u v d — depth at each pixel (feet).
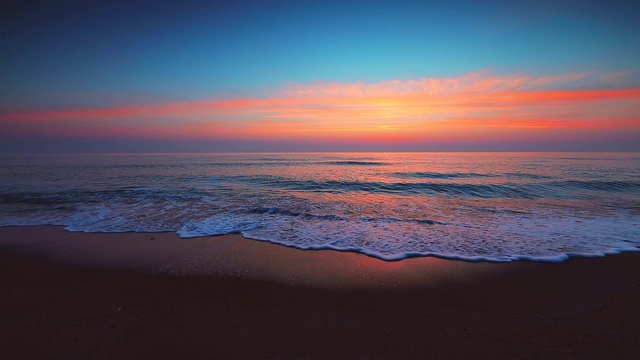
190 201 39.11
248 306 13.57
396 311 13.12
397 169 82.17
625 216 30.91
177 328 11.78
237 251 21.09
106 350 10.41
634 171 71.00
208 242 23.07
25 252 20.75
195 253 20.66
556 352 10.27
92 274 17.13
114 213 32.53
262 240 23.53
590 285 15.52
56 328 11.73
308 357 10.11
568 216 31.12
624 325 11.82
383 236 24.43
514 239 23.39
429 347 10.61
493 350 10.41
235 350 10.46
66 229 26.58
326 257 19.92
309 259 19.56
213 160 128.67
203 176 66.23
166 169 83.76
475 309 13.25
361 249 21.34
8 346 10.61
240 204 37.35
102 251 20.94
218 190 47.85
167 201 39.11
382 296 14.55
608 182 52.85
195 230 26.21
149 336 11.25
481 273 17.20
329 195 44.37
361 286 15.64
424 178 62.49
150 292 14.92
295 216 31.35
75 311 13.06
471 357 10.07
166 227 27.14
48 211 33.47
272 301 14.06
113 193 43.88
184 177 64.39
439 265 18.44
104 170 80.18
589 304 13.57
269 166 95.40
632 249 20.84
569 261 18.86
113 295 14.58
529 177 61.62
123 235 24.84
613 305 13.43
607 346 10.56
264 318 12.56
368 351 10.41
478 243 22.52
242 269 17.89
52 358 10.00
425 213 33.01
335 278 16.62
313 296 14.56
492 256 19.86
